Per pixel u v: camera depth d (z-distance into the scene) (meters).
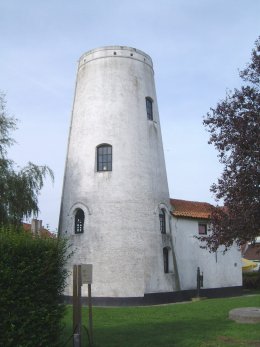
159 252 26.27
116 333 14.46
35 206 21.05
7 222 19.41
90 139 26.88
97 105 27.23
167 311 20.48
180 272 28.20
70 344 11.95
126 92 27.41
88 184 26.16
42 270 10.42
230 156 11.47
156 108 29.45
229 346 12.37
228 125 11.66
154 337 13.70
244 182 10.98
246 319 16.41
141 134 27.19
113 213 25.34
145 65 29.02
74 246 25.64
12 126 21.27
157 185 27.38
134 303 24.31
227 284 31.30
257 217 10.90
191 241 29.53
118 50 28.11
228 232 11.52
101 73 27.75
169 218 28.05
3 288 9.80
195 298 27.84
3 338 9.66
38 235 11.03
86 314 19.50
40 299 10.33
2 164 20.36
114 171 25.92
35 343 10.06
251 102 11.58
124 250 24.89
